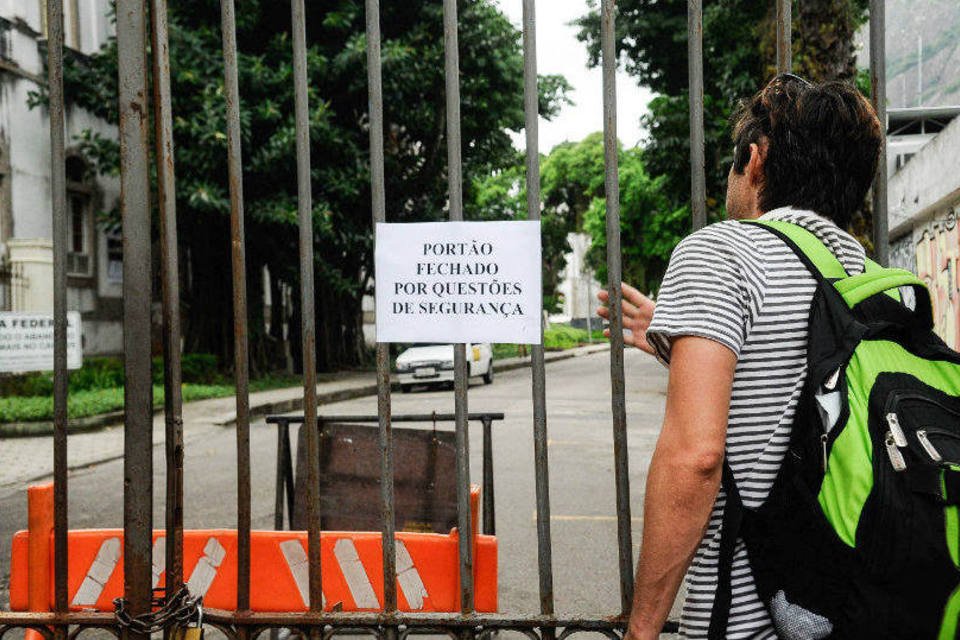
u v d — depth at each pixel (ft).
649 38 55.21
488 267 6.86
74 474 24.97
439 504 10.96
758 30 37.27
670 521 4.32
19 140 52.44
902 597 3.87
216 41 53.57
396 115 58.80
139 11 6.99
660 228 85.76
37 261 45.62
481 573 7.75
